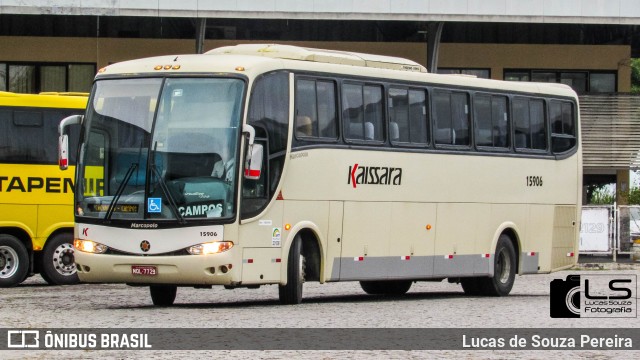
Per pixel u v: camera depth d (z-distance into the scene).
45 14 86.88
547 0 91.69
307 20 98.00
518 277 82.19
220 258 46.75
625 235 96.12
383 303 54.25
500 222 62.12
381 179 54.94
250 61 48.75
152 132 47.97
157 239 47.00
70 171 67.06
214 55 50.00
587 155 102.38
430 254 57.94
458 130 59.72
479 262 60.81
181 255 46.81
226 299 57.41
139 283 47.84
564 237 66.94
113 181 48.06
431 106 57.97
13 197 65.75
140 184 47.56
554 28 104.62
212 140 47.44
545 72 104.75
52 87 98.88
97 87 49.56
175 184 47.28
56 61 98.81
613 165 102.56
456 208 59.38
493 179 61.59
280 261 49.50
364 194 54.06
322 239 51.94
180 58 49.28
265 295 60.94
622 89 105.06
